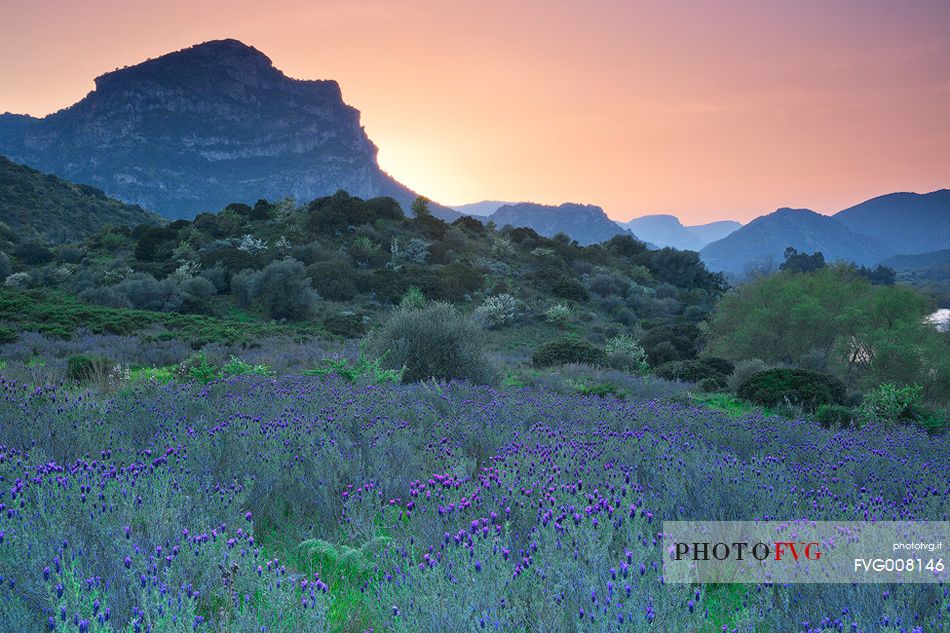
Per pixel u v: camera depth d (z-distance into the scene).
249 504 5.14
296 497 5.36
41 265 72.88
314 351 27.06
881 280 190.12
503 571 3.40
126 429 7.08
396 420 8.36
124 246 76.62
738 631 3.09
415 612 3.12
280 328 41.38
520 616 3.15
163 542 3.87
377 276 62.22
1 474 4.75
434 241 80.31
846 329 29.89
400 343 16.58
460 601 3.12
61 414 7.03
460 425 8.20
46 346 23.73
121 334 32.88
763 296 36.22
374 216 81.94
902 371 24.61
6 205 125.88
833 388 17.16
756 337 32.12
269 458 5.85
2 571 3.26
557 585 3.27
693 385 22.48
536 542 3.92
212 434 6.66
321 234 75.75
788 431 10.77
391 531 4.66
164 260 67.56
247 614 3.01
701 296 87.94
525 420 9.75
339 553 4.30
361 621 3.47
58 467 4.82
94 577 3.19
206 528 4.16
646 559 3.73
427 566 3.62
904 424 15.29
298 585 3.43
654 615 3.03
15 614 2.80
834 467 7.17
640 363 29.66
